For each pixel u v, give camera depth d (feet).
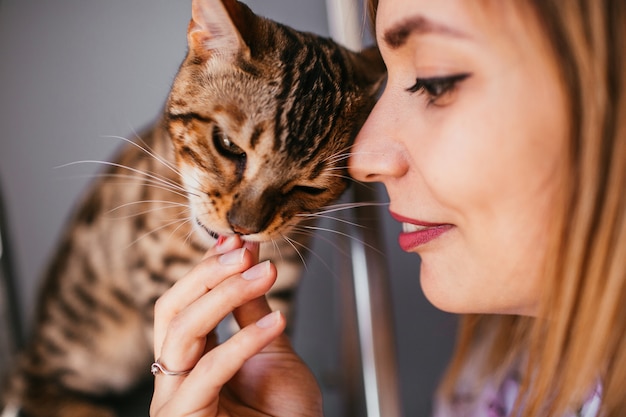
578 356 1.14
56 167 2.25
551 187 1.11
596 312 1.11
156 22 2.25
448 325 2.51
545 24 1.05
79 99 2.26
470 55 1.10
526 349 1.57
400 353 2.48
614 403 1.16
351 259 2.10
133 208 2.05
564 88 1.06
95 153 2.26
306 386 1.42
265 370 1.42
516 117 1.09
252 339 1.24
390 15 1.18
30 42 2.27
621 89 1.04
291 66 1.59
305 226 1.80
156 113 2.27
